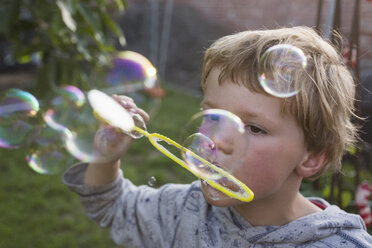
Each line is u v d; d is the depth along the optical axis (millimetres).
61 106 1099
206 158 730
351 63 1290
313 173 805
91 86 2000
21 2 1898
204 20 5625
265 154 722
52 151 1101
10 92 1178
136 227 1003
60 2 1672
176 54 5992
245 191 692
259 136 726
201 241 888
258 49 760
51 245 2066
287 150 737
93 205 1018
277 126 719
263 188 739
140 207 1014
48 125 1104
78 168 1033
